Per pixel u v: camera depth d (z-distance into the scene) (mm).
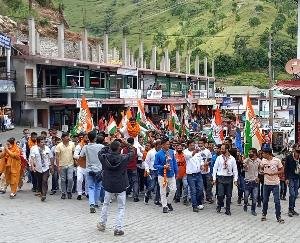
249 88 74188
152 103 49688
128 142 15578
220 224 12820
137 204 15367
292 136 34000
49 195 16281
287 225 13102
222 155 14547
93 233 10914
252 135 17625
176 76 60656
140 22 121875
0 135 31672
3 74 37594
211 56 94125
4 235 10516
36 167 15094
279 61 87062
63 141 15500
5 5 57781
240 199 16359
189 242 10500
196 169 14781
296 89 23688
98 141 13758
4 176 16344
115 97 46438
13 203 14625
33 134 16703
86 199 15609
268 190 13523
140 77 53062
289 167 14562
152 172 15281
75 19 121750
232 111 61781
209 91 68312
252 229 12336
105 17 124500
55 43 51594
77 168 15383
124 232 11180
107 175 10789
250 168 14617
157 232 11391
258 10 110500
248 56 89375
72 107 41656
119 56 63875
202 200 15086
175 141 16812
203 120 52000
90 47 55125
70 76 41656
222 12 117062
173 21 121125
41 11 63562
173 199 16734
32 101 38031
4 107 35625
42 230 11102
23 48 39500
